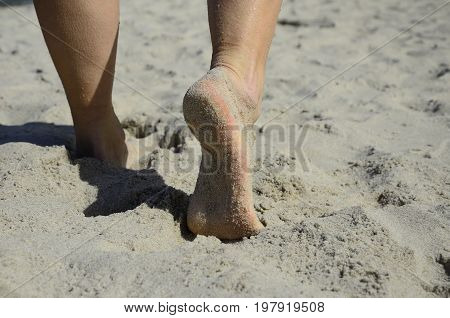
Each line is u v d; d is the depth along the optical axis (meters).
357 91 3.12
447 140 2.33
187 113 1.46
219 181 1.53
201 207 1.57
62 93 3.04
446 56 3.66
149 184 1.83
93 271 1.36
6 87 3.14
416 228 1.58
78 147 2.02
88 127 1.98
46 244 1.46
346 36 4.24
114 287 1.31
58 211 1.65
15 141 2.25
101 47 1.85
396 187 1.89
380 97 2.97
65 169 1.89
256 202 1.74
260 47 1.58
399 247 1.45
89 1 1.78
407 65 3.53
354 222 1.55
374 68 3.49
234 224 1.53
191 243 1.48
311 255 1.42
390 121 2.62
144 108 2.85
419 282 1.37
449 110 2.72
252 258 1.42
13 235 1.50
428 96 2.96
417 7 5.02
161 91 3.12
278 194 1.79
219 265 1.37
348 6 5.11
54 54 1.84
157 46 4.02
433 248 1.50
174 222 1.62
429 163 2.10
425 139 2.38
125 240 1.50
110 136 2.02
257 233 1.55
